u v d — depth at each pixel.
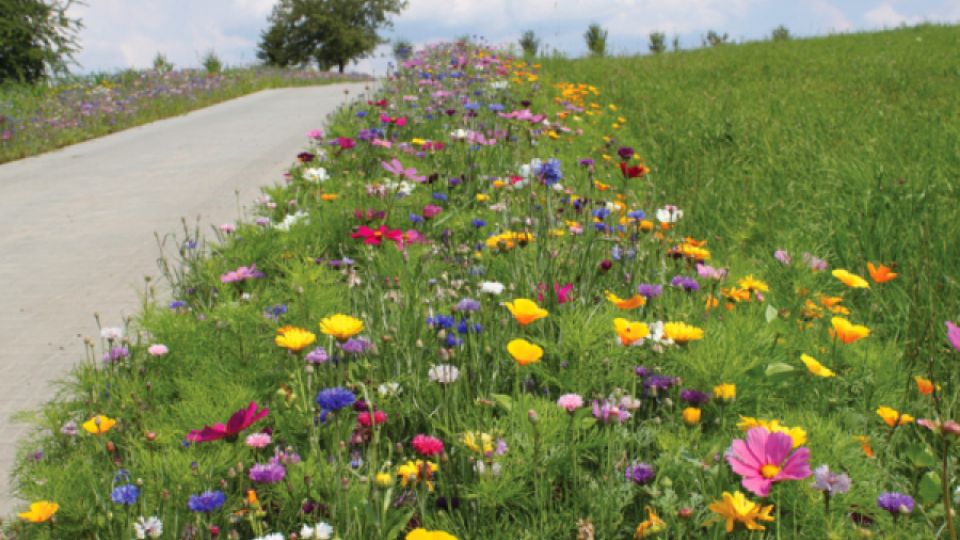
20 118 11.89
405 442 2.29
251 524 1.87
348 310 2.94
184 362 2.76
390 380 2.43
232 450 2.02
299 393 2.30
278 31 51.44
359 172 5.86
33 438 2.51
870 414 2.32
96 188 7.27
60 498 1.92
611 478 1.86
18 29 20.47
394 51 13.23
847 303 3.41
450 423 2.23
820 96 9.88
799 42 20.17
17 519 2.03
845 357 2.50
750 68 14.31
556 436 2.04
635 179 6.04
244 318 2.81
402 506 1.91
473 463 1.99
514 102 8.49
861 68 12.99
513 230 3.64
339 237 4.29
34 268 4.84
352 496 1.83
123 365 2.75
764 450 1.56
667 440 1.91
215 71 24.94
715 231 4.61
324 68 52.31
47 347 3.62
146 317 2.93
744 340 2.43
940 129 6.63
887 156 5.64
